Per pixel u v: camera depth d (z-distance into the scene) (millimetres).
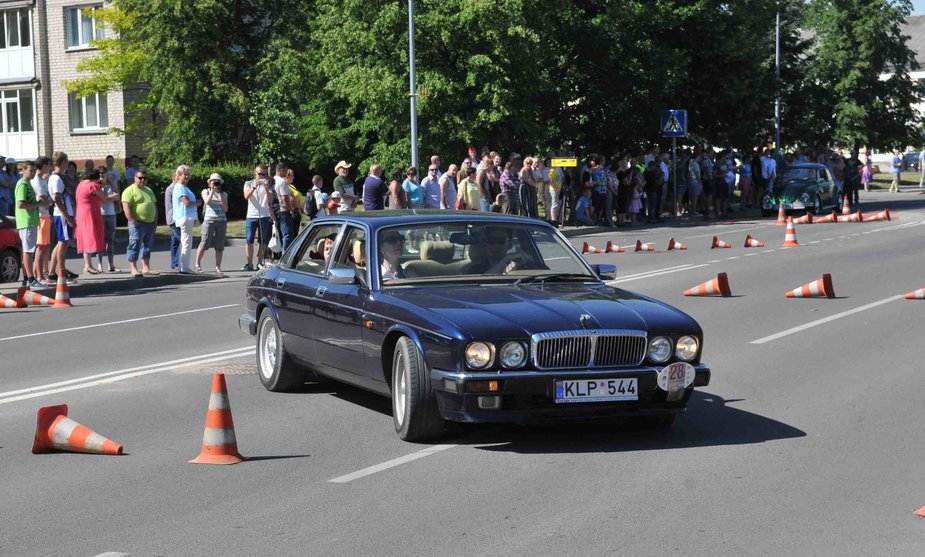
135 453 8016
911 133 68188
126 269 23531
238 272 23203
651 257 23547
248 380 10922
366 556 5625
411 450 7898
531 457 7668
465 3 33219
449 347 7641
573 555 5578
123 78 45969
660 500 6551
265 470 7438
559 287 8672
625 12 39219
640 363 7863
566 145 32281
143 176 21438
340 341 9023
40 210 19562
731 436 8227
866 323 13773
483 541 5828
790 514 6234
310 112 48125
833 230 30891
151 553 5750
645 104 40031
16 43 53438
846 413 8914
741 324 13898
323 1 36875
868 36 66188
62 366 12000
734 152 45500
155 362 12102
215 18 44062
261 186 23016
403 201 25625
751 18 43188
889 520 6098
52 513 6535
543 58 36094
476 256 9031
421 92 33562
